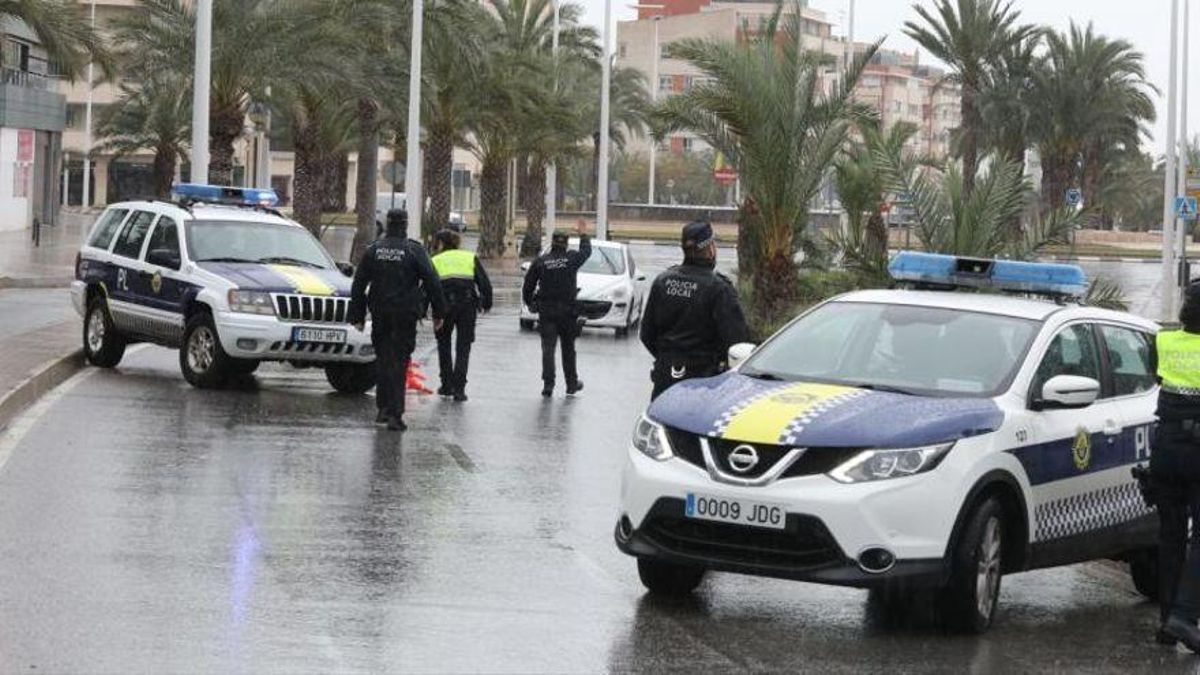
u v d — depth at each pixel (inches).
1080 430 425.1
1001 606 443.8
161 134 2928.2
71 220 3208.7
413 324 713.6
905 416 389.1
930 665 364.8
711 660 359.6
